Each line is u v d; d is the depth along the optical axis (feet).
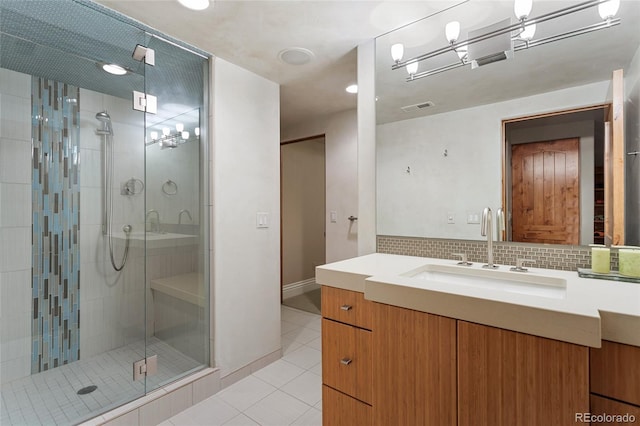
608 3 4.04
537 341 2.70
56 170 6.01
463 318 3.07
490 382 2.94
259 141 7.54
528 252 4.67
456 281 4.71
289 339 9.34
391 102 5.89
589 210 4.20
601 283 3.56
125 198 6.66
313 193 15.37
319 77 7.69
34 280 5.74
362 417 4.00
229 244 6.81
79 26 5.34
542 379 2.68
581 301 2.84
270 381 6.93
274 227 7.95
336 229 11.02
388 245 6.12
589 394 2.58
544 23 4.44
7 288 5.47
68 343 6.00
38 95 5.81
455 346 3.14
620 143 3.98
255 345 7.39
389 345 3.66
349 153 10.60
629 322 2.51
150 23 5.36
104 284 6.42
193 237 6.66
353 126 10.45
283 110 10.55
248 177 7.26
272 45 6.13
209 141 6.57
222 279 6.65
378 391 3.76
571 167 4.31
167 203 6.75
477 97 5.04
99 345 6.32
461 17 5.04
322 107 10.22
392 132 5.92
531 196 4.64
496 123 4.89
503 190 4.87
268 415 5.76
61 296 5.98
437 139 5.48
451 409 3.18
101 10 4.96
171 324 6.73
